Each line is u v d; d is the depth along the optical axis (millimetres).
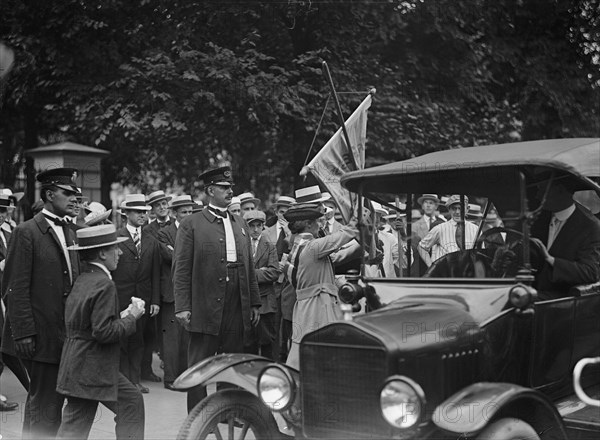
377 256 5707
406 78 15188
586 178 4750
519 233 5016
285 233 9391
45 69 13812
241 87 13016
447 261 5418
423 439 4004
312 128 13438
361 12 14141
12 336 5695
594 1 16766
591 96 16922
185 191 16312
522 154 4699
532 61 15984
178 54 13477
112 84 13031
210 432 4496
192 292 6219
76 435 4938
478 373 4297
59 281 5520
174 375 8422
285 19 14367
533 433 4117
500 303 4469
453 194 5547
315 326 5828
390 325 4215
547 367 4703
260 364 4691
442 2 14320
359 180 5270
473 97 15469
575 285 4980
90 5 13523
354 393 4133
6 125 15961
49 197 5617
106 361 4914
